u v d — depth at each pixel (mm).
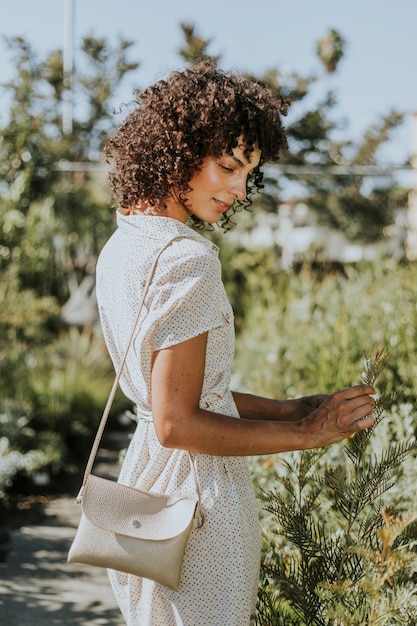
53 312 9008
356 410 1688
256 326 8180
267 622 1839
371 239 15305
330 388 4387
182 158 1686
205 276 1582
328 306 6305
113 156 1833
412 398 3621
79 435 7023
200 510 1657
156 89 1751
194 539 1658
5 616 3410
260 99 1748
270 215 14078
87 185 10742
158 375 1566
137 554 1621
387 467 1902
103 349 8961
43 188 10008
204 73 1757
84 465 6566
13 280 8875
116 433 7809
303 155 14875
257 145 1745
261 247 12539
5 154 9422
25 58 10211
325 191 15484
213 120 1665
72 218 10391
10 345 8156
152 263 1628
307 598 1829
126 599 1761
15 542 4520
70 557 1647
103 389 7926
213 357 1659
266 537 2463
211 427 1567
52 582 3863
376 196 15656
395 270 6602
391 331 4473
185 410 1553
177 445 1570
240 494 1714
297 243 15336
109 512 1646
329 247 16188
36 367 7789
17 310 8492
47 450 6109
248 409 1985
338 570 1839
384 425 2729
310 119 14531
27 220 9383
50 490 5707
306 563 1909
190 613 1653
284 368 5629
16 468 5559
